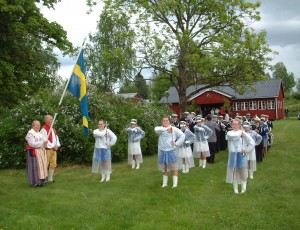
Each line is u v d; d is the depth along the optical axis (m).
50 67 34.44
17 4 14.81
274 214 7.09
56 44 17.25
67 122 13.96
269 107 46.44
